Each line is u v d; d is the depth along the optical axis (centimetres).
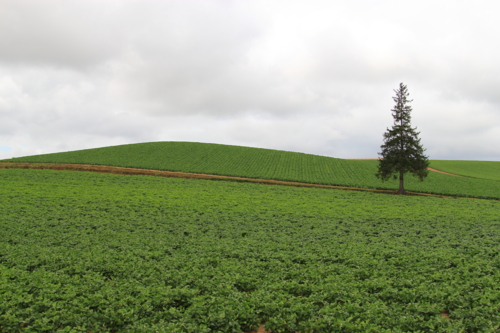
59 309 1061
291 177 6400
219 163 7344
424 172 5262
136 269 1454
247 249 1844
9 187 3884
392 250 1827
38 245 1859
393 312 1039
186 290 1189
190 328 943
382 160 5509
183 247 1914
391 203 4075
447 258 1655
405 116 5416
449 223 2759
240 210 3169
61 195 3531
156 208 3120
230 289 1221
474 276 1384
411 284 1284
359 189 5666
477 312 1033
